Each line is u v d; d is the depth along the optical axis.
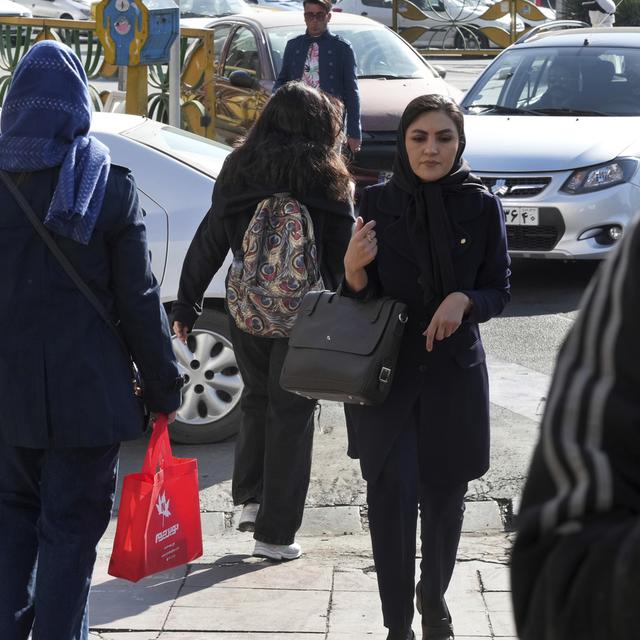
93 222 5.50
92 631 6.74
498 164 15.19
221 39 21.44
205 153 10.77
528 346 13.20
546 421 2.32
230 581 7.49
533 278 16.39
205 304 10.23
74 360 5.49
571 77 17.45
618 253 2.33
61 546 5.53
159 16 15.91
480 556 7.83
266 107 7.66
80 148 5.59
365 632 6.70
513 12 45.25
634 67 17.42
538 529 2.28
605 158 15.15
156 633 6.73
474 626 6.73
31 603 5.75
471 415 6.21
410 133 6.04
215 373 10.28
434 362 6.14
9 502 5.79
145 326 5.65
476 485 9.12
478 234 6.14
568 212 14.93
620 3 42.41
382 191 6.26
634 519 2.21
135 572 6.27
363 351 5.96
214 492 9.31
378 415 6.15
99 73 19.77
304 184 7.46
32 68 5.61
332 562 7.85
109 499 5.71
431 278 6.07
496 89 17.86
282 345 7.61
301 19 21.31
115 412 5.55
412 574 6.19
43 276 5.49
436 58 45.81
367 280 6.19
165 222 10.00
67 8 46.66
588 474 2.24
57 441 5.48
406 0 45.78
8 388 5.50
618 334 2.26
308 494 9.20
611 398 2.24
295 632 6.71
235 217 7.66
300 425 7.70
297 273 7.44
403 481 6.10
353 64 17.70
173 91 16.53
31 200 5.52
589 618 2.18
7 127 5.63
